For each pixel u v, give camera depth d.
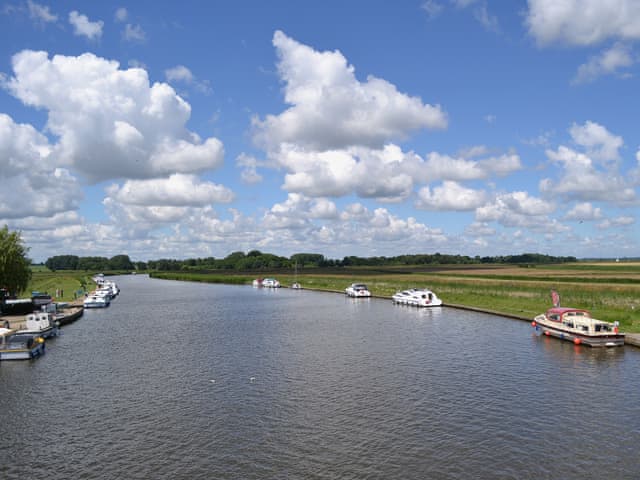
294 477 23.02
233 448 26.16
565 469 23.61
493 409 31.61
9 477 23.30
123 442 27.06
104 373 41.38
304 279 184.38
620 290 85.06
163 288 174.38
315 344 53.50
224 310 91.44
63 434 28.22
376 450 25.75
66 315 72.81
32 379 39.53
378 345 52.50
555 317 56.28
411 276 173.50
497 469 23.64
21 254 83.00
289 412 31.39
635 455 25.03
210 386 37.31
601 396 34.06
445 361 44.47
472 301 89.38
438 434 27.69
